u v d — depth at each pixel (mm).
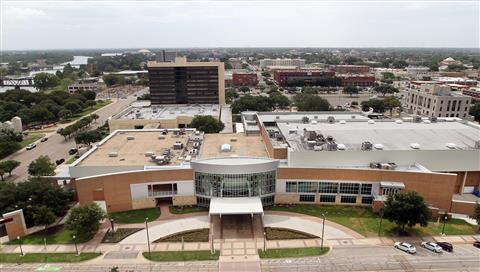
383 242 73938
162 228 79938
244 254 69812
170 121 153750
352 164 93625
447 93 178250
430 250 70812
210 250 71250
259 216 85125
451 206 85688
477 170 93625
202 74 199500
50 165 111812
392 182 86750
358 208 89125
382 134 109188
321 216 85125
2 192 83062
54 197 83625
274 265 66188
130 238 75938
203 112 173875
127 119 155375
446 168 93500
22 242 75062
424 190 85688
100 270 65188
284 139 105375
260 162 86812
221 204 82812
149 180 88375
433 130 113188
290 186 90938
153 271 64688
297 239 75250
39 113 185750
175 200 90438
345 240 74688
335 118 136875
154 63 197375
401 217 73875
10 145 136750
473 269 64500
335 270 64625
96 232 77938
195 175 88875
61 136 169750
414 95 195875
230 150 107000
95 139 147625
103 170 93375
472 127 116875
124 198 87812
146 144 113188
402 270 64438
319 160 93125
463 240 74562
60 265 66812
